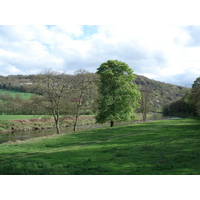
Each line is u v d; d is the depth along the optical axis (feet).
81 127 176.76
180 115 309.63
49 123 196.13
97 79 136.56
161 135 85.15
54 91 127.85
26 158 53.21
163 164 39.88
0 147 74.33
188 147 56.39
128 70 138.10
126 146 64.18
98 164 43.06
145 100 215.51
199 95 146.20
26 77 456.45
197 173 33.37
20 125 174.29
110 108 135.03
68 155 54.60
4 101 275.59
